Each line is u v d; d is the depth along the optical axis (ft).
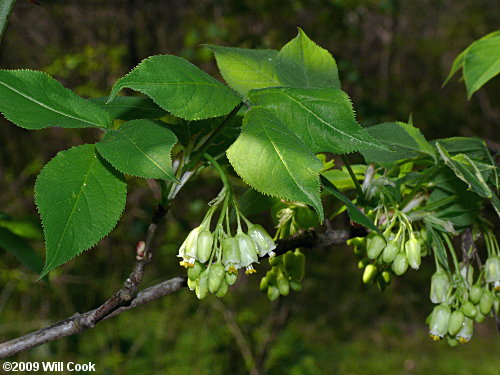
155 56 5.03
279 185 4.83
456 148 7.54
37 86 5.14
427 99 46.65
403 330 40.22
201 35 33.58
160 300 31.40
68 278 28.14
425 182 7.67
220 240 6.05
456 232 7.50
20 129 33.27
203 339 30.60
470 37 48.67
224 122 5.92
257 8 33.09
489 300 7.61
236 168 4.91
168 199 6.02
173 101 4.94
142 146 4.88
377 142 5.19
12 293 29.27
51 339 6.25
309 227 7.91
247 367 28.76
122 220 29.73
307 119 5.28
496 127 45.96
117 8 35.70
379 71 45.09
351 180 8.20
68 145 34.09
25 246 9.93
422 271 43.09
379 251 7.22
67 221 4.65
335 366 34.50
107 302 6.20
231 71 7.26
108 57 32.68
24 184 33.17
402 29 47.42
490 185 7.74
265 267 33.86
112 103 6.22
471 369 35.60
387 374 34.30
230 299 30.55
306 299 37.88
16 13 36.29
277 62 7.04
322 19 34.71
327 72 7.09
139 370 29.30
